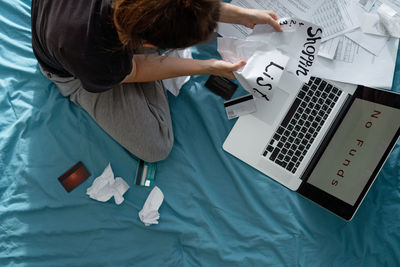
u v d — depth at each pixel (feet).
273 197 3.06
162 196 3.12
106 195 3.10
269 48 2.75
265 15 2.71
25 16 3.21
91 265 3.11
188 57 3.13
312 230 3.02
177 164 3.17
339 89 2.88
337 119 2.87
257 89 2.77
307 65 2.74
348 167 2.76
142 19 1.48
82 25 1.90
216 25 1.78
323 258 2.99
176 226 3.09
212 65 2.79
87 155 3.18
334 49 2.90
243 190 3.06
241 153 3.03
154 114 3.01
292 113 2.94
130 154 3.20
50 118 3.18
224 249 3.06
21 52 3.21
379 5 2.89
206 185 3.14
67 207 3.14
